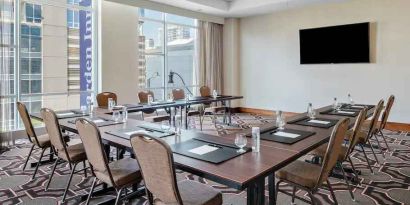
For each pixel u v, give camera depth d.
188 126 6.36
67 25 6.22
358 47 6.65
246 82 8.72
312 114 3.55
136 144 1.78
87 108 3.98
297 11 7.59
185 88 8.31
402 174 3.62
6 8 5.01
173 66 8.03
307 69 7.54
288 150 2.14
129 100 6.74
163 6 6.95
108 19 6.30
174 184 1.66
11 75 5.24
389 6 6.29
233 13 8.05
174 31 7.95
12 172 3.67
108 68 6.36
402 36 6.17
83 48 6.39
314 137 2.54
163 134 2.59
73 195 3.00
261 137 2.51
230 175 1.63
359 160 4.15
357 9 6.70
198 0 6.99
